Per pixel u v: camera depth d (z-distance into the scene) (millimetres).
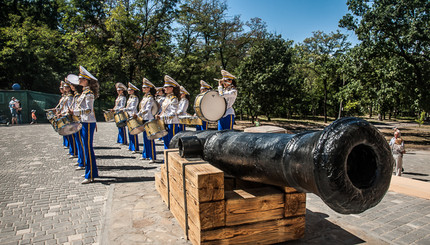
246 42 29328
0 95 21203
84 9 23438
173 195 3551
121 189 4984
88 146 5691
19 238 3242
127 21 22719
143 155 8219
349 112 36250
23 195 4852
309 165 1722
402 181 5758
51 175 6289
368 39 18344
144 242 2928
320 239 3086
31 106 22156
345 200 1656
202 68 27594
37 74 28531
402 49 17938
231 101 7008
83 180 5855
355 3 18562
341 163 1599
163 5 24203
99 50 23859
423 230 3594
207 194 2617
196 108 5305
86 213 4027
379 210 4379
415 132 26578
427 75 17422
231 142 2762
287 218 2957
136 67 25281
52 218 3840
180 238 3016
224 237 2703
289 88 24516
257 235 2838
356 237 3160
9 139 12242
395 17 17141
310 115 55312
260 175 2400
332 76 36188
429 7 16281
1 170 6758
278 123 33781
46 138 12805
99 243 2947
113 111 9016
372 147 1709
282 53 24922
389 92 18891
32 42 28578
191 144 3203
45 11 35438
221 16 27219
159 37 25312
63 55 30906
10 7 33188
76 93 7238
